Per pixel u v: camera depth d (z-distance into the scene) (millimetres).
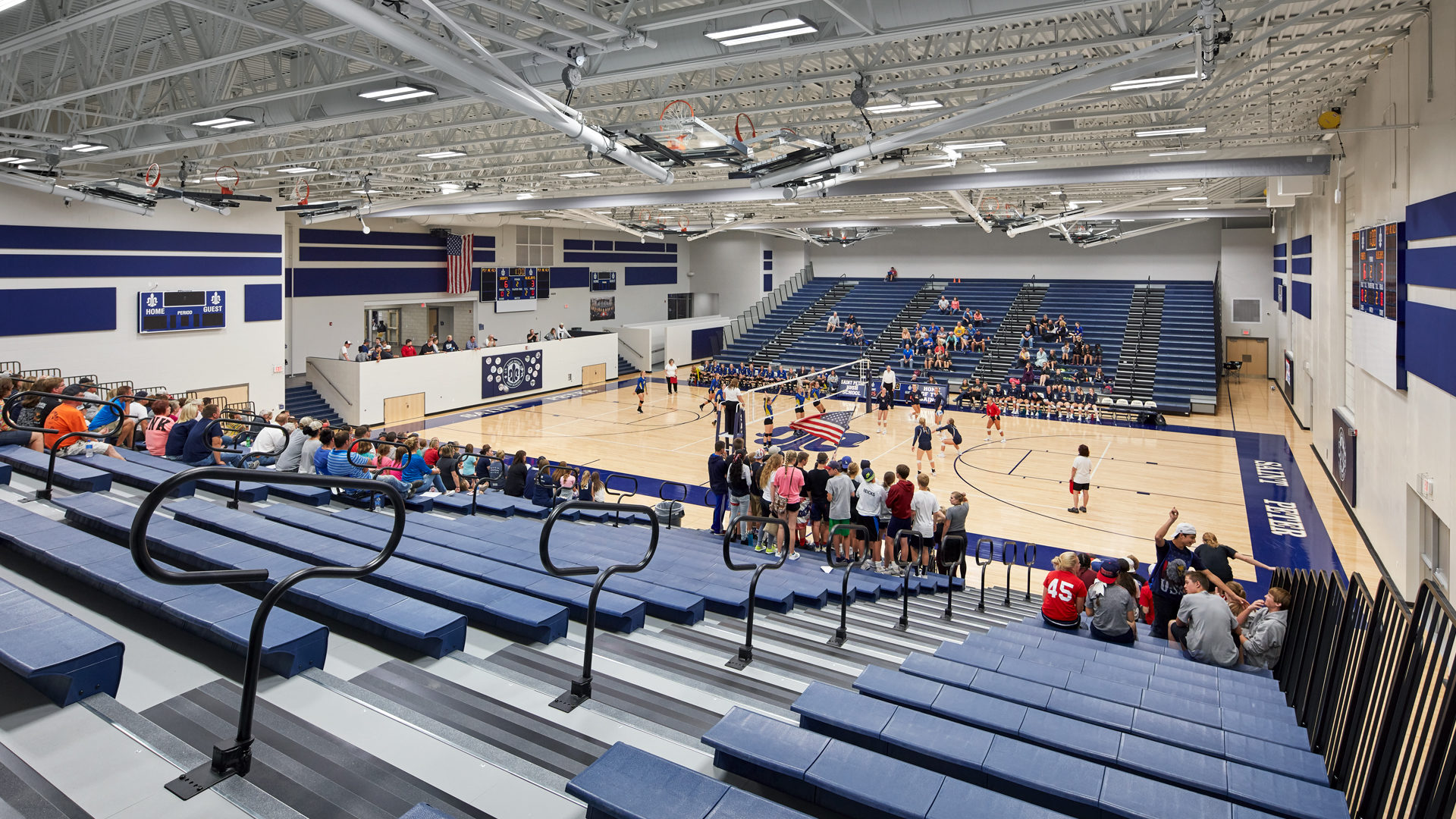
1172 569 9508
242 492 9320
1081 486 18688
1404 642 4039
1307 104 17250
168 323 23562
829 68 14062
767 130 12742
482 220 35219
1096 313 40125
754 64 14172
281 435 11383
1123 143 18312
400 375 29406
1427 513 12812
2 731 3703
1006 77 13555
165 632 4918
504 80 9469
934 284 45812
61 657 3881
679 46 10016
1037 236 43969
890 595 10953
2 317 20406
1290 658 7355
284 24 11414
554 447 24984
